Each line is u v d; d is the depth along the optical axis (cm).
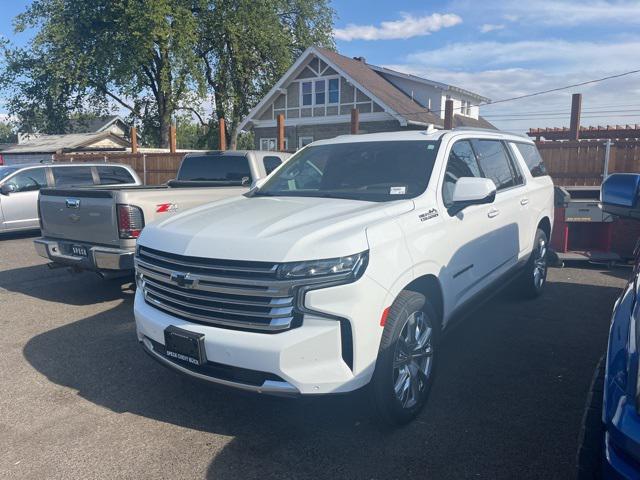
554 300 644
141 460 320
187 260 326
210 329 314
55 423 365
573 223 876
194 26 3061
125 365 461
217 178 908
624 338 206
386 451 323
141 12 2812
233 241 315
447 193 411
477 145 494
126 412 379
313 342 294
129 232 585
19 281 773
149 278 364
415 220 360
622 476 174
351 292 297
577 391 401
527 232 573
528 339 511
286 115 3181
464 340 508
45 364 466
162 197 614
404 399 344
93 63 3186
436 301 387
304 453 323
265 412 375
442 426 351
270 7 3397
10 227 1153
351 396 304
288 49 3662
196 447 333
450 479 296
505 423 354
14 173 1161
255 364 297
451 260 394
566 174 1144
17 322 581
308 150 505
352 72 2912
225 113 3803
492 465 308
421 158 425
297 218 345
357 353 302
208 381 320
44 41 3247
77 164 1179
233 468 310
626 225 854
